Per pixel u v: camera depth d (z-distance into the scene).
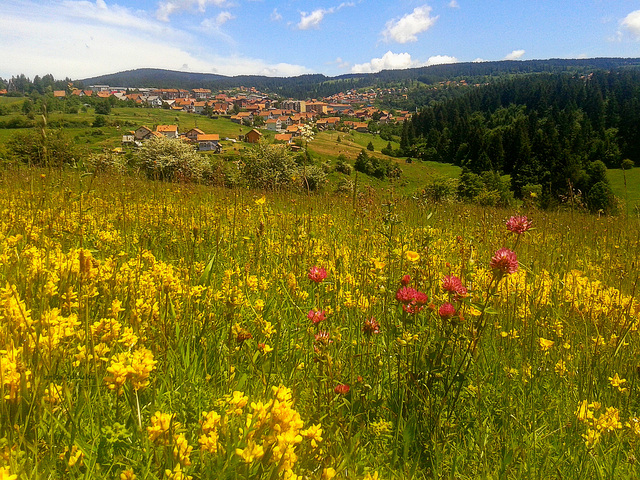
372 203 6.94
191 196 7.48
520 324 3.53
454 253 5.19
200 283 3.14
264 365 2.29
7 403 1.57
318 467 1.63
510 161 80.00
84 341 2.03
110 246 4.27
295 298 3.50
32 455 1.48
